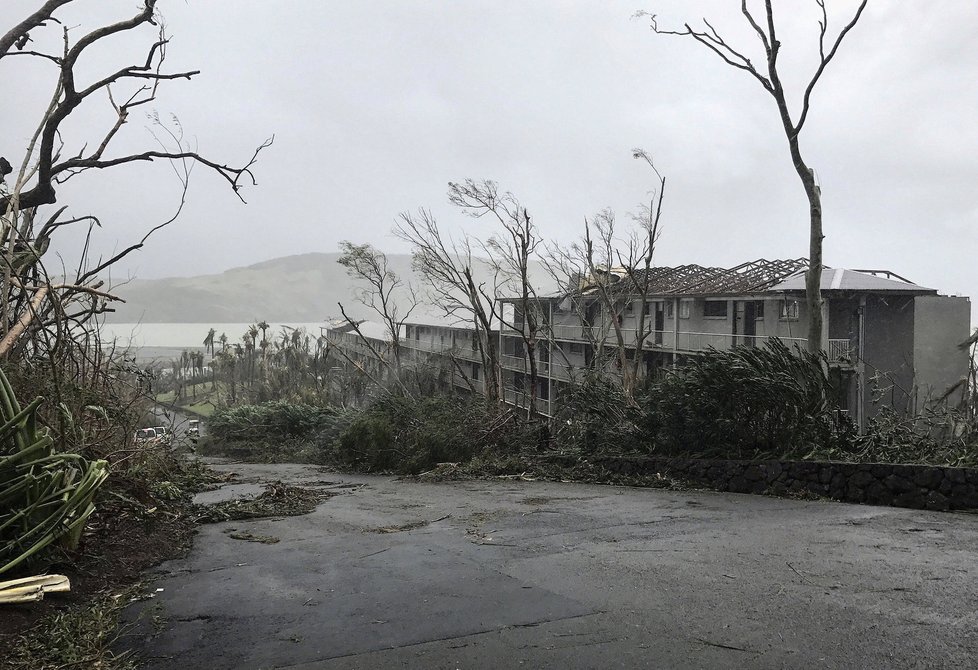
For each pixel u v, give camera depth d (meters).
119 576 6.62
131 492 8.66
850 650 4.57
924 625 4.99
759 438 12.98
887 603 5.50
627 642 4.82
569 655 4.61
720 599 5.72
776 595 5.79
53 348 8.12
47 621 5.09
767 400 12.46
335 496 12.91
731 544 7.77
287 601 5.94
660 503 11.08
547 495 12.50
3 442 5.77
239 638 5.05
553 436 18.94
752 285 30.14
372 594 6.12
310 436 29.06
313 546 8.27
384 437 18.52
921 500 9.92
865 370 26.98
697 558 7.15
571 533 8.69
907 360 27.66
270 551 8.00
